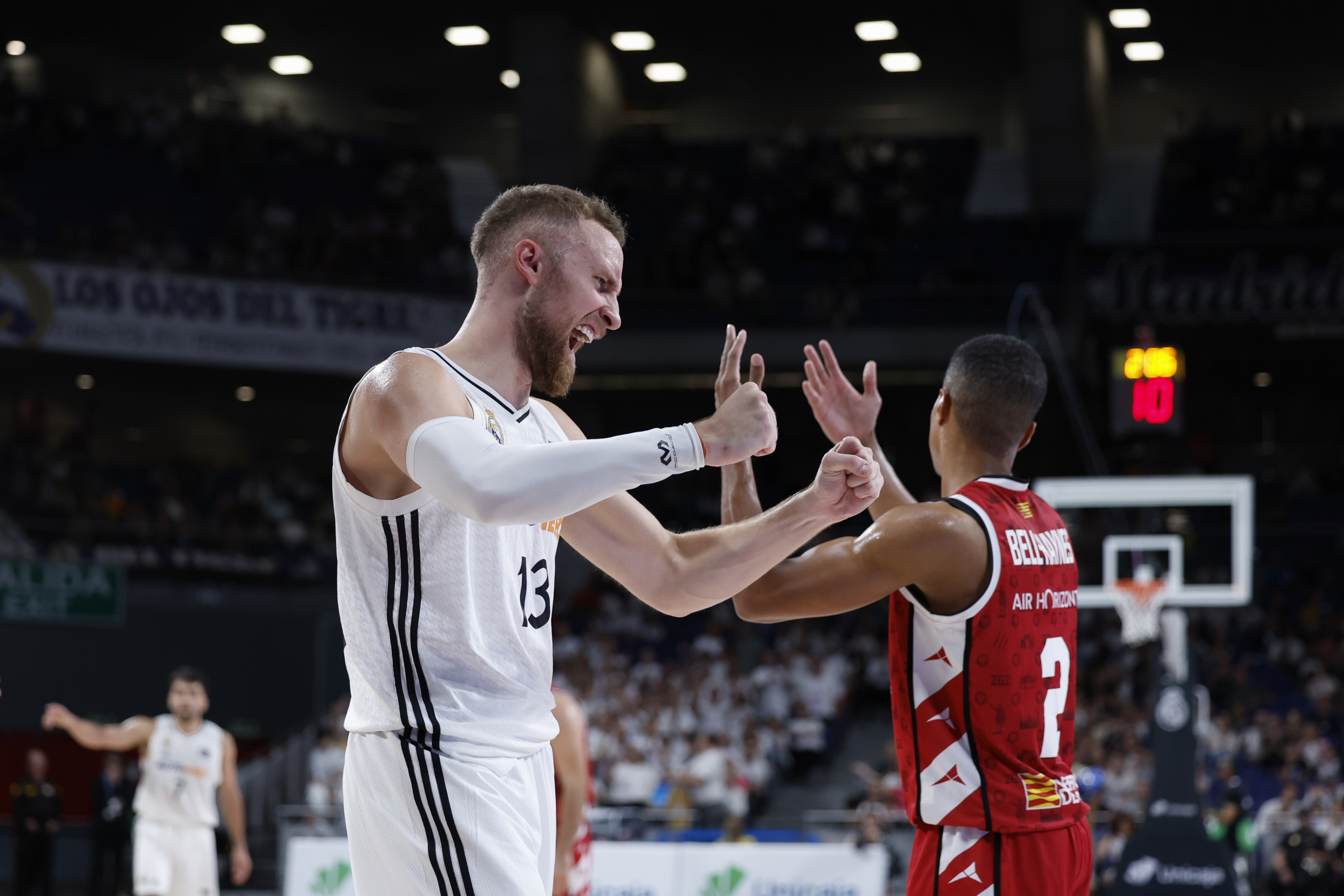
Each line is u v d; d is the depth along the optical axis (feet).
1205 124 74.95
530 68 71.31
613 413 70.28
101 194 65.77
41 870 40.01
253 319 60.18
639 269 67.36
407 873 6.55
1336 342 60.23
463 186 81.20
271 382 63.77
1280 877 32.65
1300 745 41.91
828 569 8.47
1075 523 31.63
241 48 76.33
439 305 64.64
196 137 69.92
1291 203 67.00
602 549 7.41
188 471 62.23
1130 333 61.16
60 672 50.70
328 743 42.14
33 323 55.67
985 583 8.31
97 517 57.16
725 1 69.87
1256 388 67.87
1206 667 50.01
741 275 66.69
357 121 82.89
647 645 56.13
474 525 6.69
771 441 6.42
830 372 9.55
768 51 77.46
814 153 76.74
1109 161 75.97
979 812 8.24
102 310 57.06
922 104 81.10
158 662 52.70
